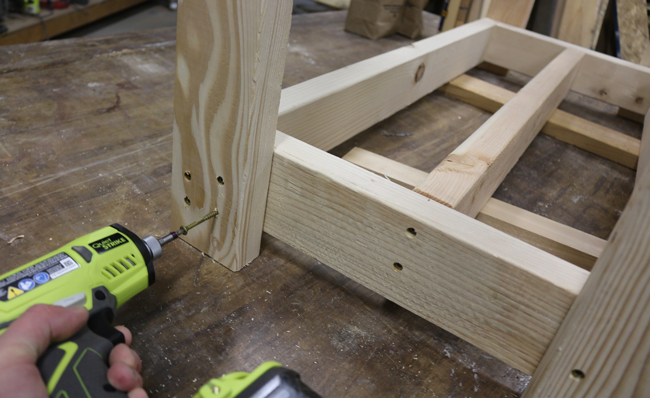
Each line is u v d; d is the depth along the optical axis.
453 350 0.83
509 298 0.66
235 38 0.67
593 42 2.01
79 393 0.52
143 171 1.14
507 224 1.08
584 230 1.20
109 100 1.41
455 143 1.47
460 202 0.81
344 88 1.07
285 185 0.84
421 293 0.76
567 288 0.60
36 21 2.49
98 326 0.63
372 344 0.82
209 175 0.83
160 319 0.80
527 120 1.14
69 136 1.21
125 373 0.53
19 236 0.90
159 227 0.99
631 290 0.52
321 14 2.49
